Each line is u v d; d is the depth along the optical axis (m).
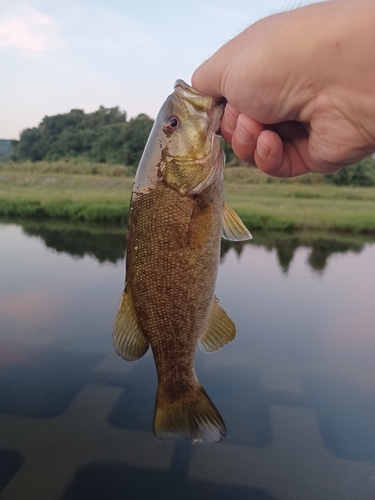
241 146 0.29
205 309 0.29
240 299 1.13
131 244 0.29
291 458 0.60
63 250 1.60
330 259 1.50
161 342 0.29
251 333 0.95
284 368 0.82
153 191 0.28
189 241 0.28
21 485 0.55
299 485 0.56
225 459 0.61
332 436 0.65
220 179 0.29
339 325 0.99
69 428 0.66
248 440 0.64
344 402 0.72
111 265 1.43
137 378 0.80
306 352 0.88
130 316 0.30
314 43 0.23
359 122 0.24
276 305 1.09
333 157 0.27
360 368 0.82
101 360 0.86
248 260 1.48
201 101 0.29
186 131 0.28
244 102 0.27
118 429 0.66
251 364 0.84
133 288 0.29
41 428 0.66
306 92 0.25
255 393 0.75
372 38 0.21
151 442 0.64
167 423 0.30
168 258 0.28
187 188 0.28
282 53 0.24
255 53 0.25
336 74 0.23
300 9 0.24
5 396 0.74
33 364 0.83
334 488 0.55
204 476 0.57
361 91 0.23
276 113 0.26
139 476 0.57
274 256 1.53
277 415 0.69
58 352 0.88
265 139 0.28
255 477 0.57
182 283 0.28
